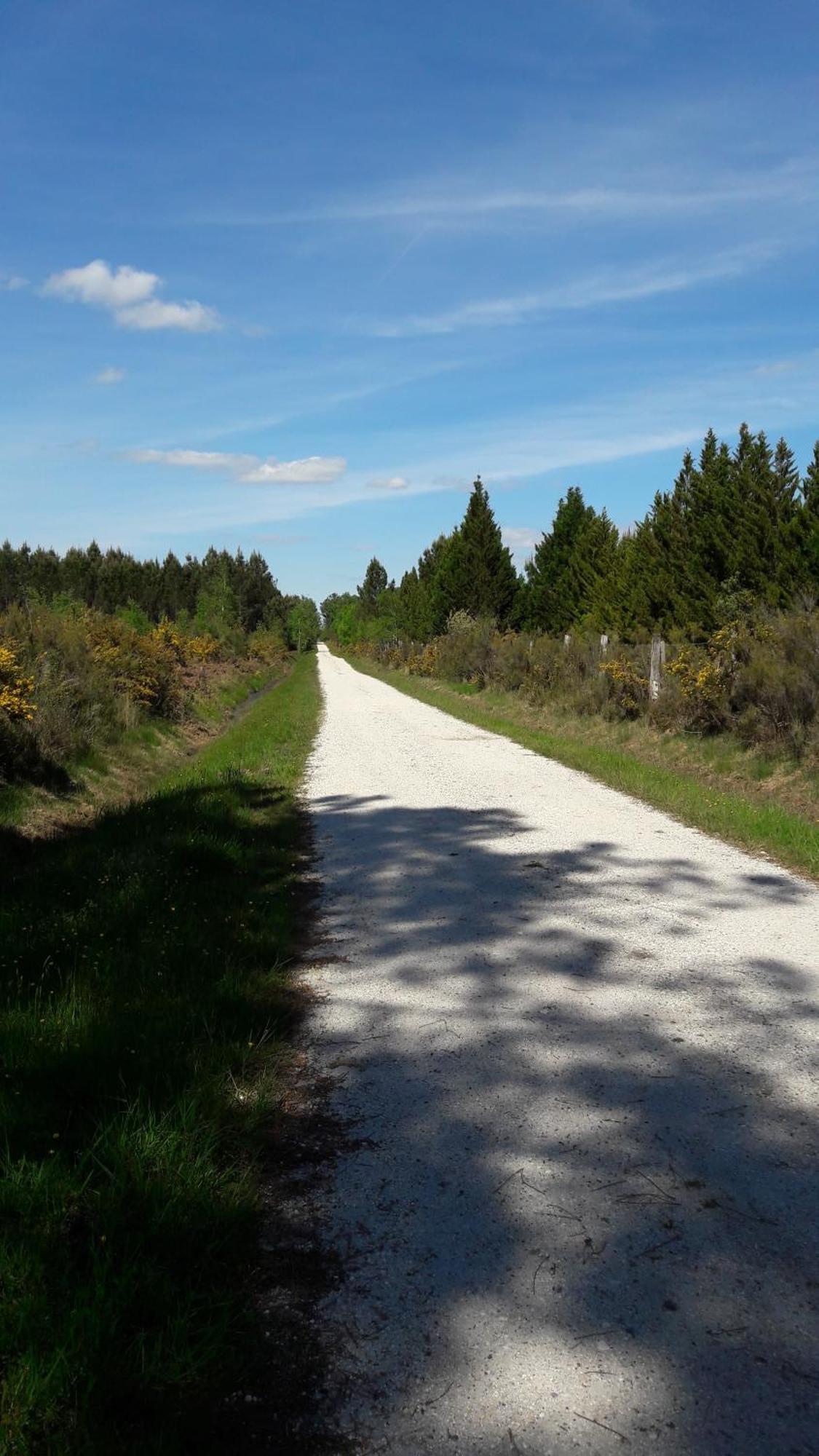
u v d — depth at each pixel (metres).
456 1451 2.00
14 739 9.95
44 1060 3.59
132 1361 2.16
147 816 8.24
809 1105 3.42
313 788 11.03
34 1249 2.49
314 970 5.00
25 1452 1.94
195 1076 3.56
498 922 5.71
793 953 5.04
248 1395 2.15
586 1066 3.78
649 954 5.07
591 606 29.77
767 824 7.92
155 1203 2.72
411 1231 2.75
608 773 11.18
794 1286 2.48
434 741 15.50
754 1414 2.07
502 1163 3.10
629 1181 2.98
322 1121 3.43
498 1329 2.34
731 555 20.53
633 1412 2.08
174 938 5.15
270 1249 2.69
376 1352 2.28
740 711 12.12
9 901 5.83
